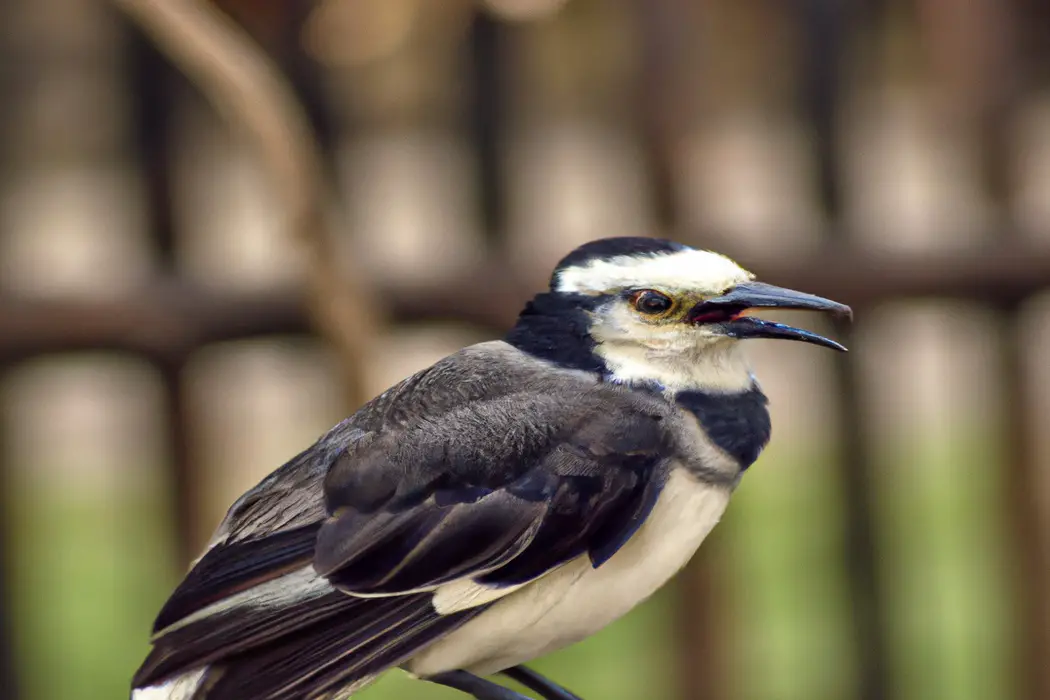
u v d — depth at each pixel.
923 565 15.18
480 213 10.70
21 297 10.02
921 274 10.73
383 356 10.30
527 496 6.35
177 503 10.49
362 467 6.40
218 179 23.11
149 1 7.99
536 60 17.86
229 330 10.24
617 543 6.39
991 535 13.71
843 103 10.89
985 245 10.80
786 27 14.45
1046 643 11.40
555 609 6.49
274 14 10.32
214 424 10.60
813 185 10.93
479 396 6.64
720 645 10.97
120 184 22.22
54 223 24.08
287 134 8.23
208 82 8.15
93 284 10.13
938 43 11.12
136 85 10.34
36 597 14.91
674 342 6.85
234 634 6.15
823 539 15.88
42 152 24.77
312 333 10.34
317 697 6.09
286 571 6.23
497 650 6.58
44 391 21.62
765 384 20.36
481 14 10.53
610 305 6.90
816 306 6.79
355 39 9.46
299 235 8.30
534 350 6.98
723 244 10.59
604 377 6.83
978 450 18.25
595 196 23.08
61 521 17.44
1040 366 12.96
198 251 10.68
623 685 13.37
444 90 12.43
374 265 10.35
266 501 6.51
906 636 11.52
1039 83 12.15
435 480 6.35
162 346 10.16
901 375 20.62
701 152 11.77
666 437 6.58
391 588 6.21
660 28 10.57
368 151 18.25
